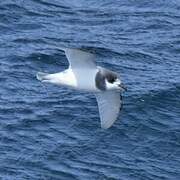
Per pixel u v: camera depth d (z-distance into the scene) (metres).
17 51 41.22
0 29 44.56
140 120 34.53
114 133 33.34
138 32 46.22
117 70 40.12
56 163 31.09
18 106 35.28
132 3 50.97
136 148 32.47
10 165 30.77
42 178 30.11
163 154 32.25
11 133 32.91
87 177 30.33
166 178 30.70
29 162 31.02
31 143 32.31
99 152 32.00
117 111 23.64
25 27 45.28
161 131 33.84
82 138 32.91
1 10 46.75
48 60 40.44
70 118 34.41
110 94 23.45
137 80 38.72
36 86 37.56
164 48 43.72
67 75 22.64
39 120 34.06
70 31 45.44
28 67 39.53
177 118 35.12
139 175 30.70
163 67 40.94
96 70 22.66
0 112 34.62
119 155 31.92
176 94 37.12
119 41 44.41
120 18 48.22
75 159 31.44
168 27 47.25
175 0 51.56
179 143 33.03
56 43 43.09
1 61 39.91
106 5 50.53
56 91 37.06
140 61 41.62
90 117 34.53
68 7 49.53
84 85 22.66
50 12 48.19
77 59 22.52
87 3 50.69
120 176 30.55
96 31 45.94
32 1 49.19
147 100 36.31
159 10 50.06
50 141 32.53
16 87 37.28
